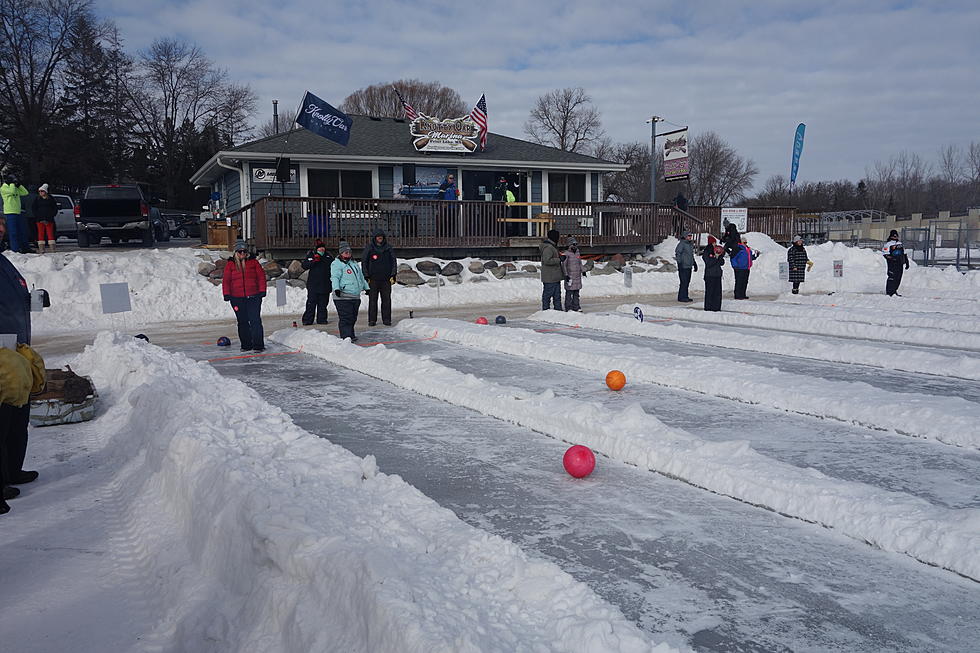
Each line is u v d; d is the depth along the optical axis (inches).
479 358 464.4
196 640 138.5
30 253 908.6
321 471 204.8
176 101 2876.5
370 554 140.9
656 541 179.6
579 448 231.3
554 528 188.5
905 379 382.3
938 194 3331.7
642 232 1206.3
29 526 200.8
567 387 368.5
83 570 173.3
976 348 497.7
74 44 2322.8
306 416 316.5
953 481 221.3
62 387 313.4
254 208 1002.1
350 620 129.3
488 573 144.6
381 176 1132.5
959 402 299.9
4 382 212.8
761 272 1178.6
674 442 245.3
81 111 2455.7
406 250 1040.8
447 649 111.2
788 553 171.9
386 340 557.9
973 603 147.2
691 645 131.5
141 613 153.0
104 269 813.9
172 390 302.2
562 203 1128.2
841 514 187.0
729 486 212.7
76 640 141.3
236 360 481.4
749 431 279.9
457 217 1071.6
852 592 152.3
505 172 1213.1
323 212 976.3
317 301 676.1
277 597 141.0
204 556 170.6
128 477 239.6
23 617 150.0
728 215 1366.9
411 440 276.1
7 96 2191.2
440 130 1155.9
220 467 195.9
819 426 287.1
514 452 258.8
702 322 666.8
